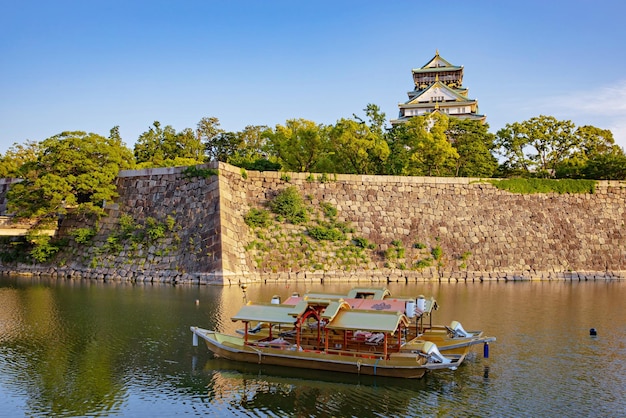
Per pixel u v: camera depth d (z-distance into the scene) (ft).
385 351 86.28
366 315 87.40
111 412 72.74
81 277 201.46
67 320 122.31
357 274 204.33
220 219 188.65
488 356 97.96
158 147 349.82
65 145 205.36
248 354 91.45
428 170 255.70
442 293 172.55
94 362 92.58
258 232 203.62
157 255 194.59
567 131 282.77
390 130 292.40
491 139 289.33
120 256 200.13
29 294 158.10
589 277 219.82
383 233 216.33
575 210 233.35
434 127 251.60
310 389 81.35
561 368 91.20
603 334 114.62
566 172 264.93
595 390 81.20
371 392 80.33
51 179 200.34
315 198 216.95
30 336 108.68
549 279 215.92
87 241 209.77
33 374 86.63
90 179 205.98
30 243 220.43
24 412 72.43
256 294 158.30
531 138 283.18
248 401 76.74
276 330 105.91
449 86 406.41
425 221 221.46
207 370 88.94
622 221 234.58
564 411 73.61
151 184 210.38
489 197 229.45
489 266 217.97
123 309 134.21
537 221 228.63
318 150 244.83
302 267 202.08
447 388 81.97
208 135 385.70
